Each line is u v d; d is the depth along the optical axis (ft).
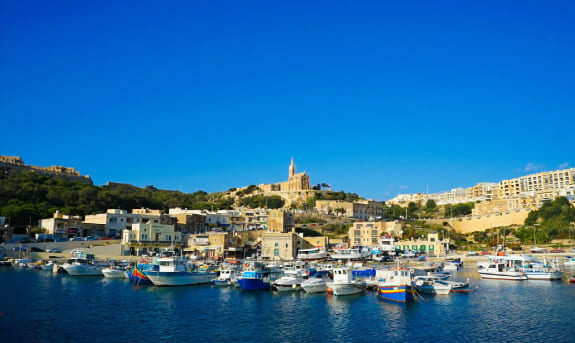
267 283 295.28
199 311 224.33
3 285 294.46
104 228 564.30
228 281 310.65
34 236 532.73
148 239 497.05
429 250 543.80
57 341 169.78
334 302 248.32
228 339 175.83
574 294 271.90
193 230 631.15
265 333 184.65
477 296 265.75
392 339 176.45
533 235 596.29
